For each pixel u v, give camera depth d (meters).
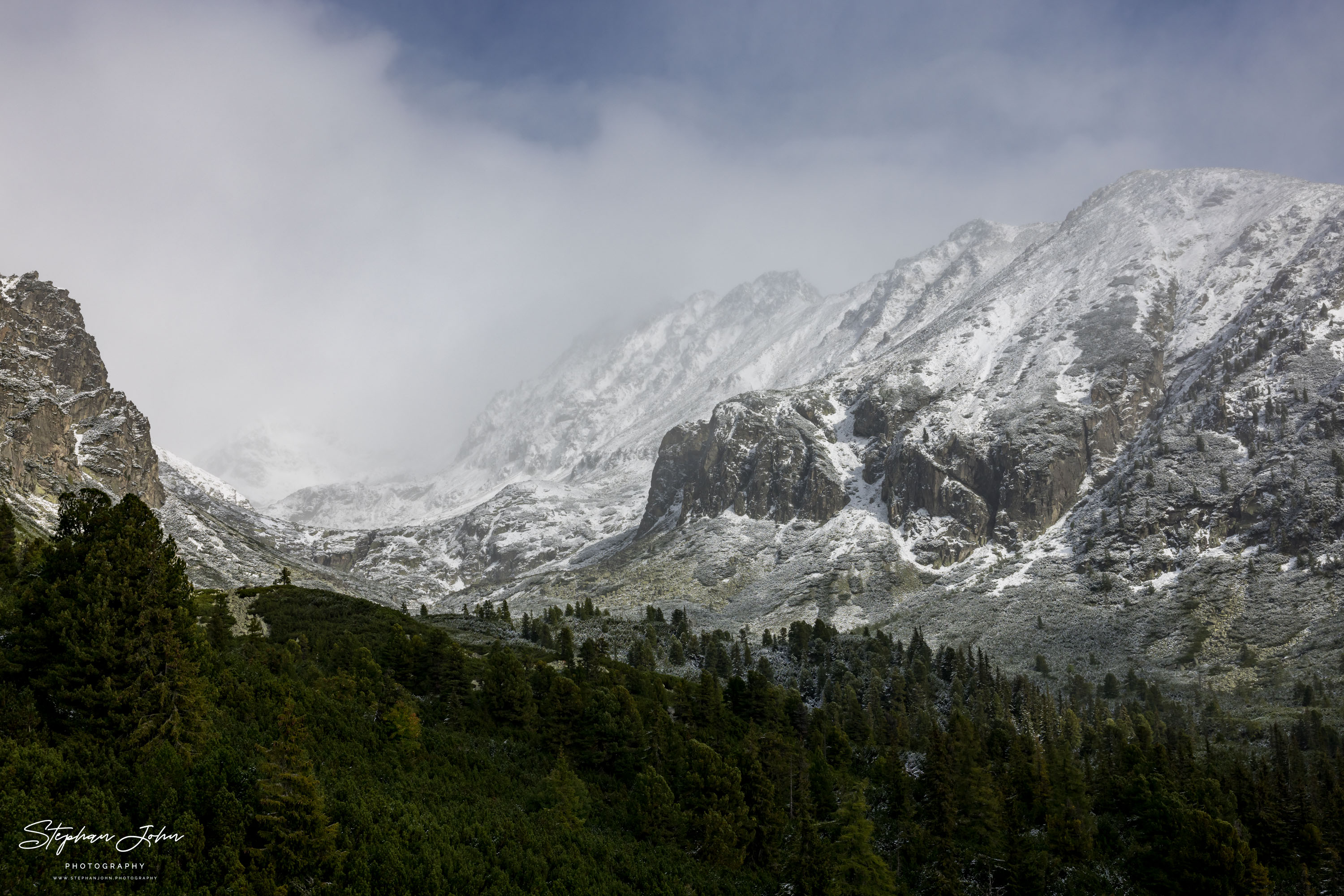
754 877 104.94
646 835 106.38
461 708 136.88
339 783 86.00
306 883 69.00
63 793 64.12
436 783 101.00
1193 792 129.00
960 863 114.00
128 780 67.69
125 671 73.56
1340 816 125.38
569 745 129.38
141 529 79.69
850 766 153.88
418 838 81.06
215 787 70.50
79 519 79.50
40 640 73.19
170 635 76.44
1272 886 109.25
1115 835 125.50
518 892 80.56
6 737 67.50
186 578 82.38
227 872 64.81
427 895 74.25
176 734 74.25
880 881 100.62
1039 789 129.62
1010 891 110.00
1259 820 122.38
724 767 113.44
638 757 128.88
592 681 169.38
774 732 141.75
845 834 102.81
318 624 189.88
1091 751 172.62
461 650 151.38
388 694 122.19
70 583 74.69
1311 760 176.50
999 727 179.62
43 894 56.31
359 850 74.62
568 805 101.88
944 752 127.81
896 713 187.88
